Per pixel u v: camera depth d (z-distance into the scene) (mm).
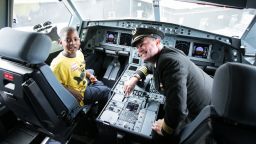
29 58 1391
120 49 3207
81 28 3281
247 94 805
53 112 1707
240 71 830
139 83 2271
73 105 1871
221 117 921
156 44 1524
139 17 3285
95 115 2404
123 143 1873
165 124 1410
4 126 2105
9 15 2541
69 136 2154
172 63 1386
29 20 3012
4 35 1461
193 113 1605
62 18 3512
